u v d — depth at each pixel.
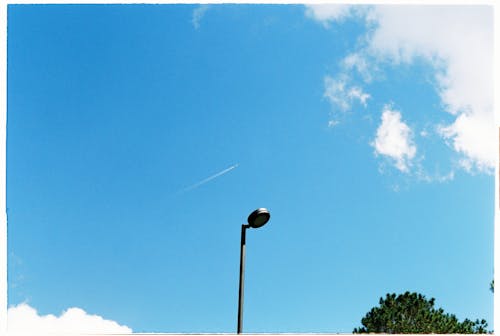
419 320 20.34
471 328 17.58
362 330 21.34
